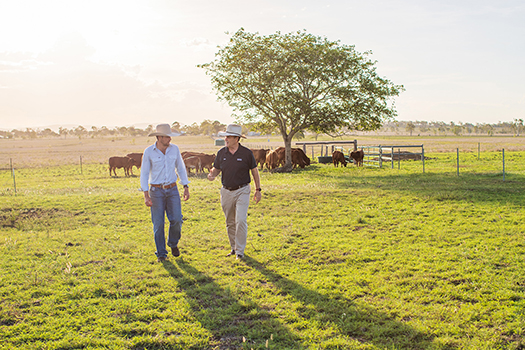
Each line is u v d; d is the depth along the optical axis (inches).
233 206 255.6
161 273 223.8
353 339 149.9
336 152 1075.9
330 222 358.3
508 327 154.0
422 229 324.5
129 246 279.9
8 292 194.4
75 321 163.8
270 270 230.5
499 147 2123.5
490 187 543.8
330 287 201.3
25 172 1171.9
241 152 247.6
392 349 140.5
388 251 262.7
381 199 468.1
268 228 341.4
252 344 145.4
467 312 167.8
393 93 970.7
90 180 877.8
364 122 1003.3
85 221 385.1
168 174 244.1
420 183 628.4
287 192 523.8
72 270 228.7
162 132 235.5
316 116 966.4
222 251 270.7
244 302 181.9
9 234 336.8
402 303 180.5
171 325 159.8
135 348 143.6
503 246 265.1
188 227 348.5
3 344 144.3
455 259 241.4
